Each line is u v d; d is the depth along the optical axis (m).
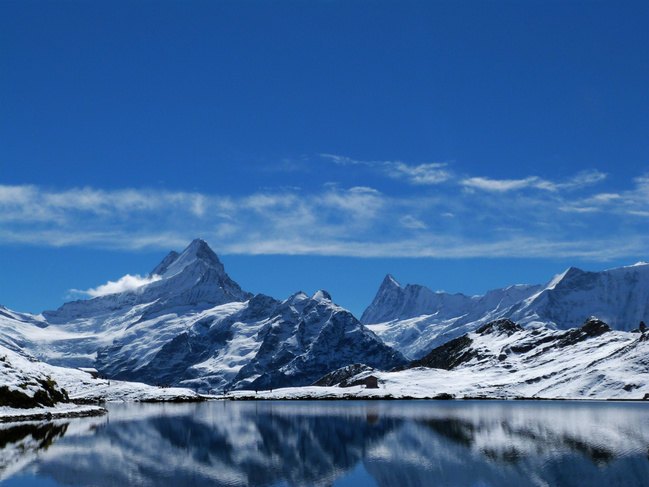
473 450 105.31
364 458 100.50
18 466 92.62
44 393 185.12
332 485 80.25
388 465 93.38
